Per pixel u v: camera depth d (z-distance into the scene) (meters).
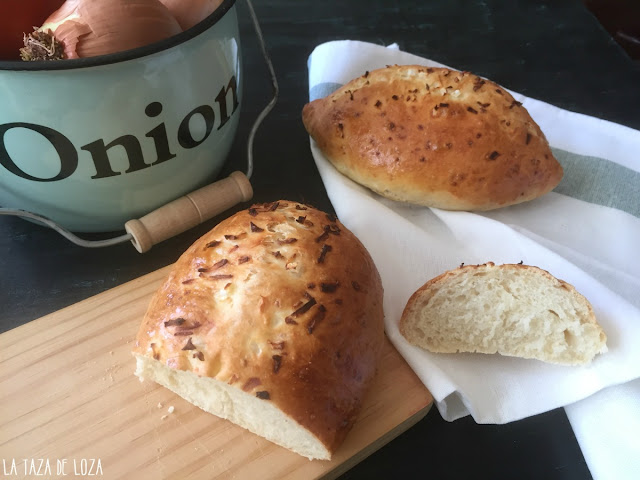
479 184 0.30
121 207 0.27
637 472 0.23
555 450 0.24
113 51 0.22
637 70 0.43
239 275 0.23
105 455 0.22
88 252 0.29
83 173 0.24
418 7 0.47
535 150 0.31
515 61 0.43
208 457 0.22
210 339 0.22
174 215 0.27
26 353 0.25
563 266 0.28
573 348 0.26
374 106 0.32
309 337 0.22
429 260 0.29
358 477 0.23
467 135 0.30
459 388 0.24
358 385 0.22
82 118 0.22
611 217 0.32
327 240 0.25
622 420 0.24
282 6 0.46
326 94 0.37
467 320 0.25
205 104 0.25
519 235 0.29
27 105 0.21
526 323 0.25
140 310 0.26
